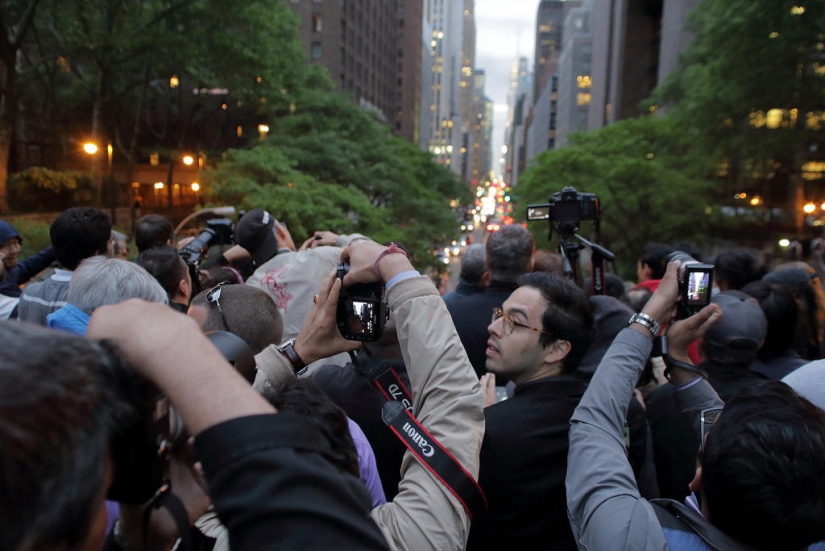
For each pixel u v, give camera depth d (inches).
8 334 18.5
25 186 866.1
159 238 152.0
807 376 75.5
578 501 51.6
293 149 863.1
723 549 44.6
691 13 865.5
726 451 44.8
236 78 825.5
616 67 2258.9
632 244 1027.9
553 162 964.0
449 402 45.9
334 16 2007.9
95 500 18.8
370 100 2561.5
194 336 23.8
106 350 21.3
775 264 848.9
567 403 69.7
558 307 72.3
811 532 41.9
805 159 857.5
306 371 84.0
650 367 113.2
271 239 119.7
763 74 645.3
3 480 16.0
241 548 20.9
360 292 51.9
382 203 1075.9
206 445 22.2
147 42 708.7
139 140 1413.6
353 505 23.0
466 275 146.6
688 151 1025.5
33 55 957.2
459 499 42.9
